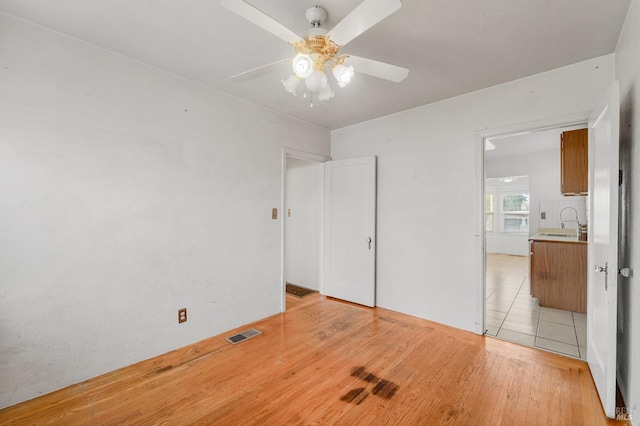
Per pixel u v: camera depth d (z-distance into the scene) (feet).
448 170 9.98
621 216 6.38
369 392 6.47
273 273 11.10
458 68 7.88
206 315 9.07
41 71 6.21
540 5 5.47
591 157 7.14
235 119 9.84
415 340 8.95
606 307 5.74
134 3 5.47
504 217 27.84
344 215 12.81
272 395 6.37
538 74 8.19
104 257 7.07
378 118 11.94
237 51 7.15
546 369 7.34
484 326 9.41
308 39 4.97
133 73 7.52
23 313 6.02
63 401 6.10
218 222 9.38
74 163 6.64
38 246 6.18
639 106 5.09
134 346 7.57
